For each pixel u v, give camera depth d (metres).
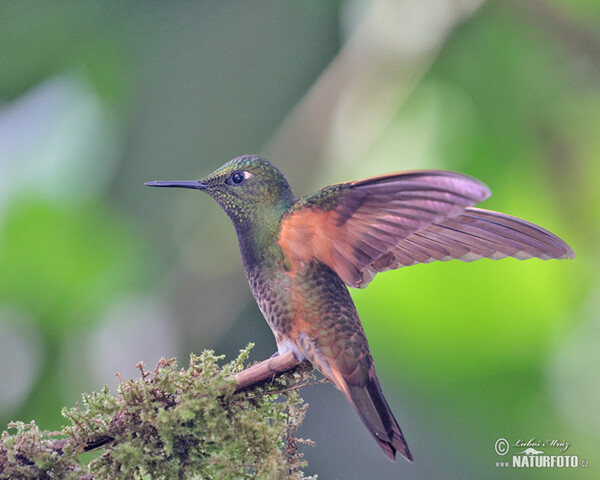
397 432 6.25
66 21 11.36
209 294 11.62
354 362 6.46
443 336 10.48
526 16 11.00
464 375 10.63
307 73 11.66
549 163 11.08
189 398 5.45
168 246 11.41
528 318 10.52
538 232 6.52
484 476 10.75
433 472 10.89
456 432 10.89
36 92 11.30
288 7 11.75
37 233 10.62
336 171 11.41
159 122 11.43
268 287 6.63
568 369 10.61
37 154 10.91
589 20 10.99
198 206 11.59
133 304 11.07
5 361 10.51
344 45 11.45
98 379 10.80
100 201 11.04
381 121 11.25
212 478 5.45
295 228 6.45
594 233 10.91
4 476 5.35
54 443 5.46
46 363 10.66
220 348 11.80
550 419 10.69
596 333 10.56
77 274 10.76
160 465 5.39
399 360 10.61
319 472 11.79
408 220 5.71
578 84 11.15
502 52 11.17
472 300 10.41
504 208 11.09
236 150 11.53
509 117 11.14
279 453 5.35
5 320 10.57
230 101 11.59
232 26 11.70
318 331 6.50
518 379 10.67
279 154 11.40
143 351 11.12
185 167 11.45
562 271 10.50
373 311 10.45
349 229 6.14
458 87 11.20
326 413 12.08
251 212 6.80
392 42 11.13
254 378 5.70
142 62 11.48
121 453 5.35
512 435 10.75
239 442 5.40
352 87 11.23
